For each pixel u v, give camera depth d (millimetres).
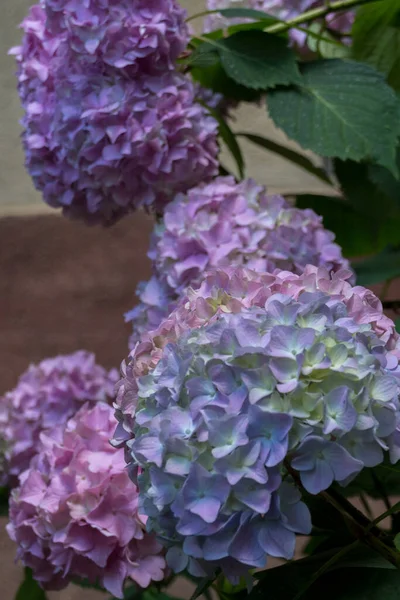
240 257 1130
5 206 1697
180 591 1513
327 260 1157
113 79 1188
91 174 1204
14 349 1641
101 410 1110
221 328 926
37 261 1651
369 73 1250
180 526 901
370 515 1213
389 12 1286
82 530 1059
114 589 1053
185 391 922
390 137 1209
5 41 1651
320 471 893
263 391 897
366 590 980
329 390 903
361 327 937
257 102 1334
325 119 1225
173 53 1206
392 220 1400
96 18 1177
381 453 902
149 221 1645
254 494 892
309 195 1402
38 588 1267
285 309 928
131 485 1064
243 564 914
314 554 1053
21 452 1304
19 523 1114
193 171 1212
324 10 1274
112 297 1645
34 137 1237
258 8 1379
